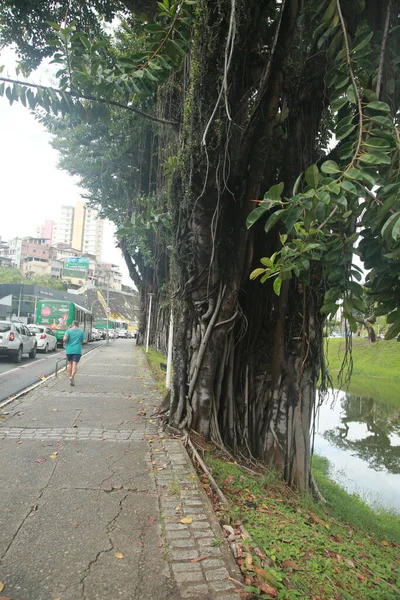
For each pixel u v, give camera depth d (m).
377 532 6.03
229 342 6.40
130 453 5.38
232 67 4.89
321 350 6.40
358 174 2.61
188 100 5.44
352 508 7.02
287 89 5.88
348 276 2.86
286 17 4.57
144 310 31.30
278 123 5.74
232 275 5.96
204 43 4.80
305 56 5.75
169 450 5.51
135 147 13.05
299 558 3.38
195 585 2.74
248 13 4.67
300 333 6.28
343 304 2.86
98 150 14.36
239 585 2.76
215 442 6.11
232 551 3.21
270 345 6.71
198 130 5.21
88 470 4.75
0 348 15.91
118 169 14.70
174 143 7.18
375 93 3.37
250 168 5.49
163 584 2.75
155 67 4.70
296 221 2.70
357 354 36.47
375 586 3.29
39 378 12.38
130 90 4.79
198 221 5.75
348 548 4.03
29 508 3.77
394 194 2.50
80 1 6.70
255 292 6.69
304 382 6.32
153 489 4.29
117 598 2.61
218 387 6.35
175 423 6.32
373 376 30.56
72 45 4.68
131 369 15.27
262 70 5.30
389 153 2.87
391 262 2.71
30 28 6.82
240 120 5.53
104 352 24.20
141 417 7.35
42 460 5.02
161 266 16.09
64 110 5.06
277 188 2.72
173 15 4.55
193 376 6.27
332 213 2.64
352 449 13.33
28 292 43.53
